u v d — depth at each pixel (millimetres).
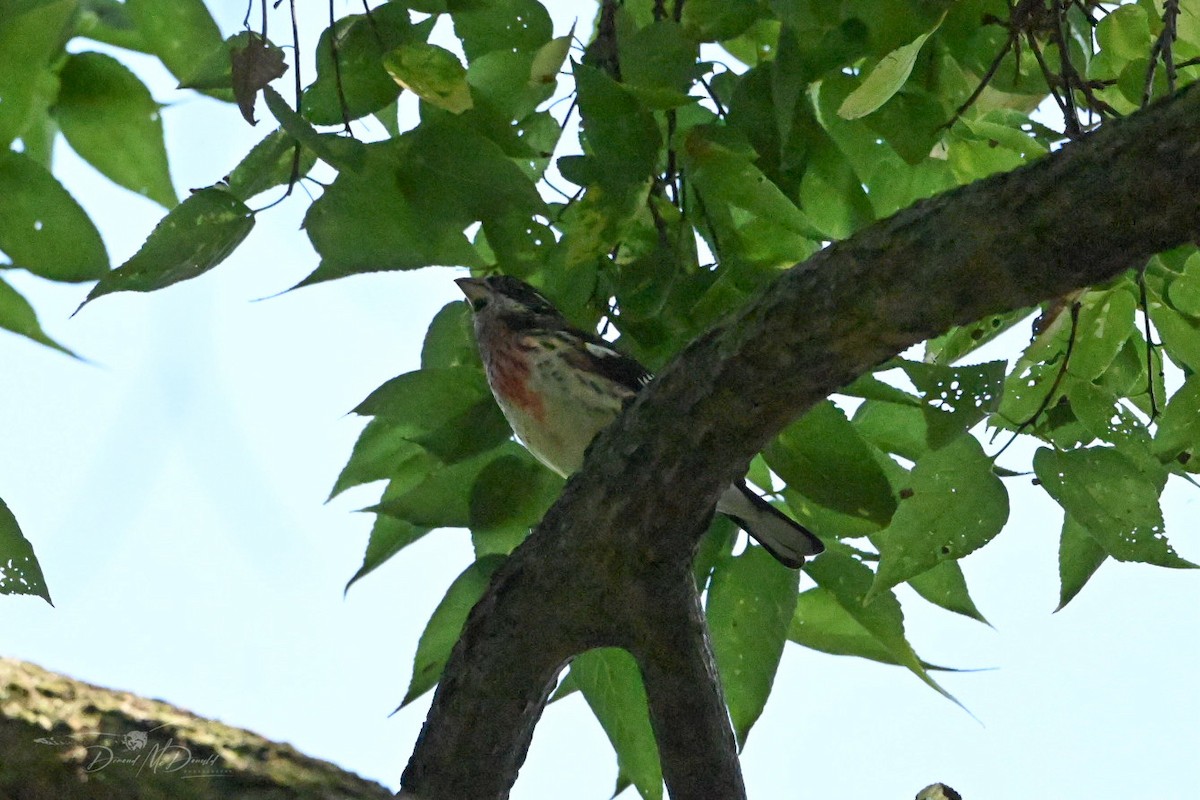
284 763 4152
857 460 6664
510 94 7328
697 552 6871
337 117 6934
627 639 6438
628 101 6762
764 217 7332
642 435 5973
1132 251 4883
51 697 4164
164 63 7023
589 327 7852
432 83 6754
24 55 6371
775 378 5609
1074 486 6688
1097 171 4762
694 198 7895
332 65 6887
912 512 6574
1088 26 7656
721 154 7180
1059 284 5051
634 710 7465
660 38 6953
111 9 7129
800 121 7492
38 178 6531
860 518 7129
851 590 7551
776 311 5496
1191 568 6602
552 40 6805
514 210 6707
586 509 6191
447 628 7520
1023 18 6965
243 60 6125
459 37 7207
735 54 8148
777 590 7445
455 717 6473
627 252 7895
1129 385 7895
